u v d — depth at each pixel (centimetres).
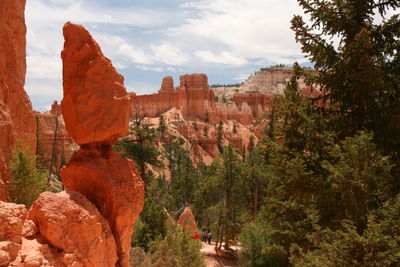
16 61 1460
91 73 835
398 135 1121
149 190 4450
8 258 581
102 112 842
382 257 799
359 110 1206
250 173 3647
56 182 3275
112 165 859
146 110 17838
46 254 650
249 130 15700
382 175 951
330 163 1106
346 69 1188
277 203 2292
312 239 1023
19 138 1355
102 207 827
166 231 2609
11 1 1579
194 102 17225
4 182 1127
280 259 2769
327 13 1224
